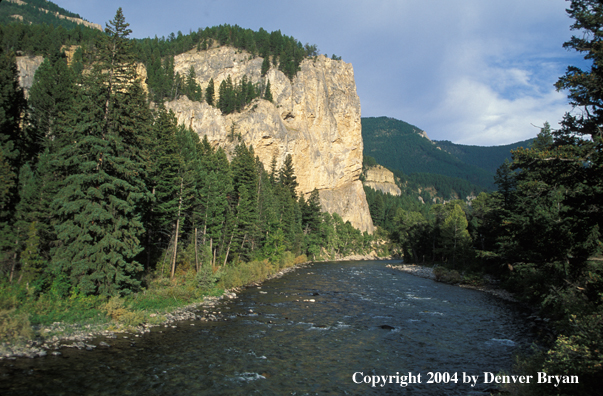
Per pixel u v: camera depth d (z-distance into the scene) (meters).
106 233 24.27
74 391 12.45
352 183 156.50
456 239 70.50
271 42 159.62
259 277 47.12
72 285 23.48
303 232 97.00
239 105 130.62
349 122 159.00
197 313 26.25
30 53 96.50
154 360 16.16
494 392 13.89
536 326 25.67
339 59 175.50
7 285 21.88
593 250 27.89
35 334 17.39
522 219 41.28
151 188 34.81
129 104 26.48
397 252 137.38
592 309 18.73
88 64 26.38
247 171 61.62
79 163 23.95
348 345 20.12
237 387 13.79
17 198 30.56
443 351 19.47
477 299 38.53
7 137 30.67
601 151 15.88
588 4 17.34
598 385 11.63
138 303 25.55
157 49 139.12
